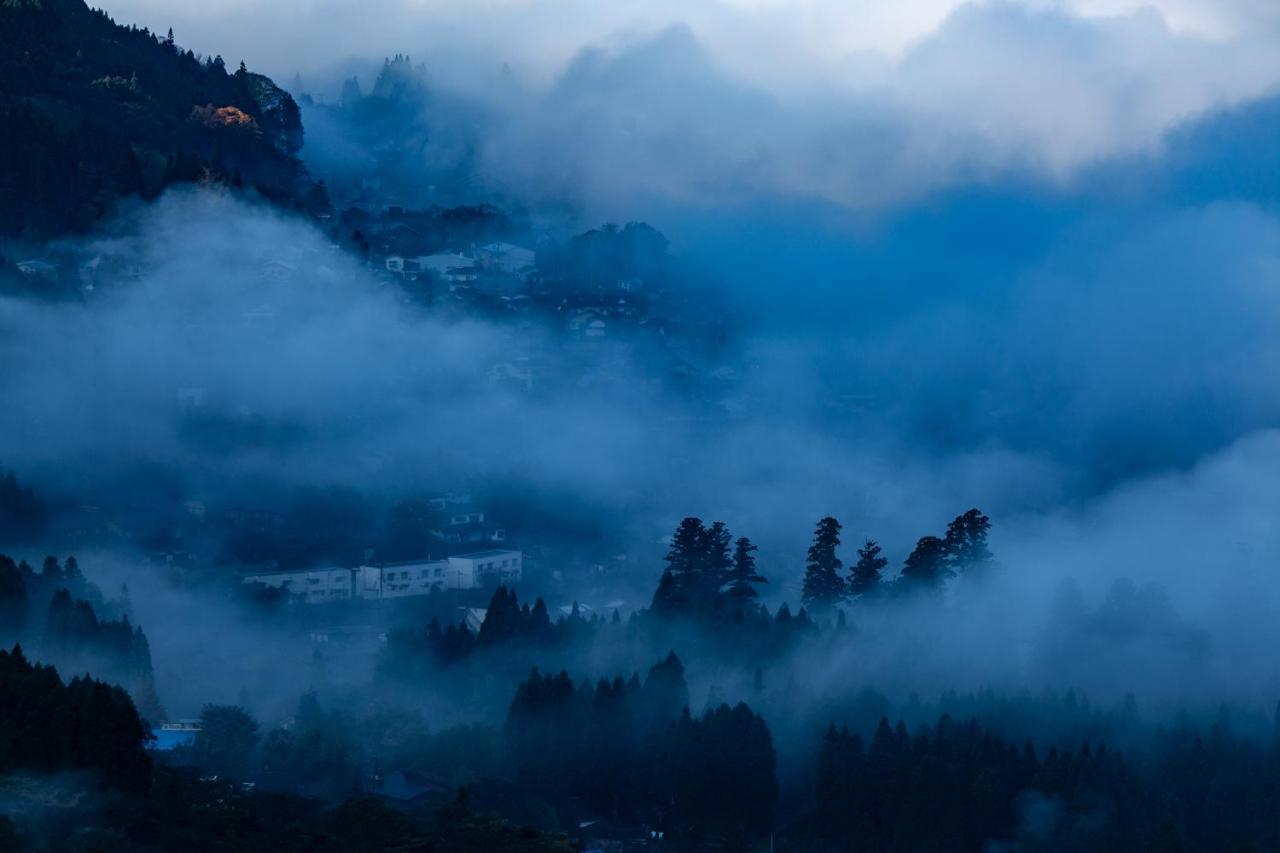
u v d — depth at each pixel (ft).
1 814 311.68
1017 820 399.65
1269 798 414.21
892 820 400.26
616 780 424.87
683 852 394.73
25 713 336.08
